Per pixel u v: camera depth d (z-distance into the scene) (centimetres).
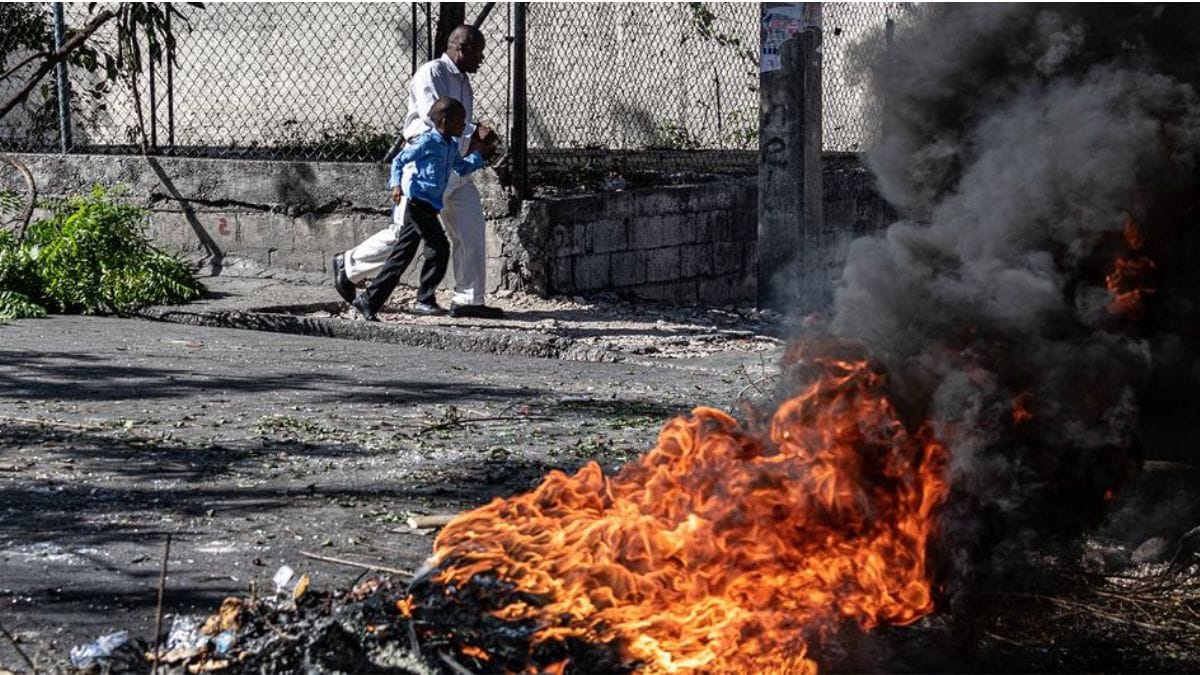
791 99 1126
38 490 595
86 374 866
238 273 1306
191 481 615
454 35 1145
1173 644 427
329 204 1290
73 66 1466
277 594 427
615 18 1455
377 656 374
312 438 704
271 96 1520
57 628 431
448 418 757
